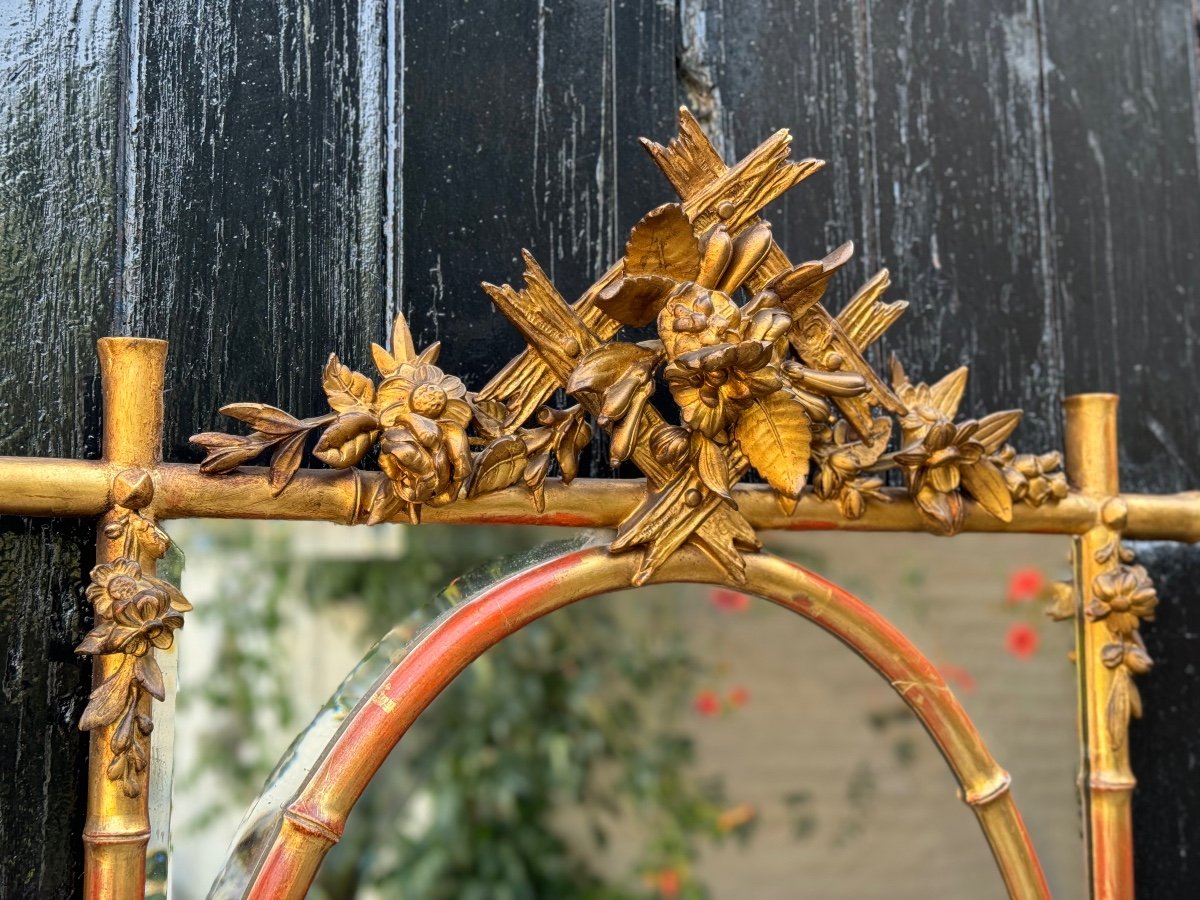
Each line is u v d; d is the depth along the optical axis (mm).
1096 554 1209
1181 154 1311
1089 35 1295
